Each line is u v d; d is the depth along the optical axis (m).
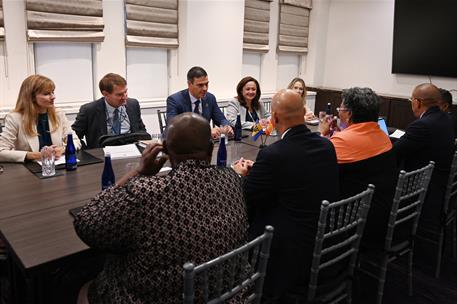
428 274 2.54
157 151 1.35
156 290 1.09
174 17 4.54
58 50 3.88
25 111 2.38
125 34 4.21
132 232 1.09
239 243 1.19
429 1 4.97
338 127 2.88
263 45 5.61
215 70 4.92
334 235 1.56
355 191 1.99
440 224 2.47
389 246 2.02
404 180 1.89
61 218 1.53
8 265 1.70
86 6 3.83
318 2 6.05
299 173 1.53
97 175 2.05
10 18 3.47
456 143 2.78
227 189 1.19
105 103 2.91
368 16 5.78
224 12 4.85
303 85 3.92
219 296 1.12
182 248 1.08
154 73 4.65
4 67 3.53
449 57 4.95
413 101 2.64
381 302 2.21
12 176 2.00
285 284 1.56
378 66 5.78
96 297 1.27
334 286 1.67
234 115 3.61
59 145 2.49
